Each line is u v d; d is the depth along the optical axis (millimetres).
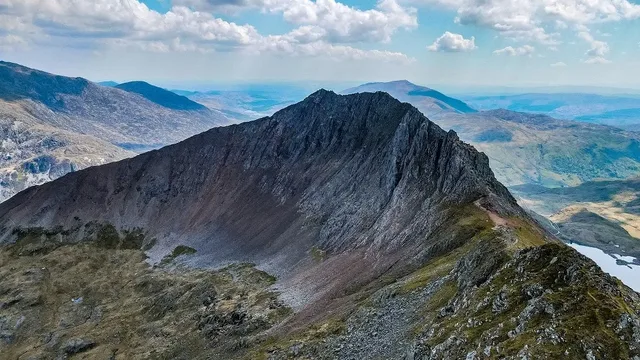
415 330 88625
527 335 61688
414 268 140625
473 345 67250
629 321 58812
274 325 153625
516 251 90312
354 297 138250
